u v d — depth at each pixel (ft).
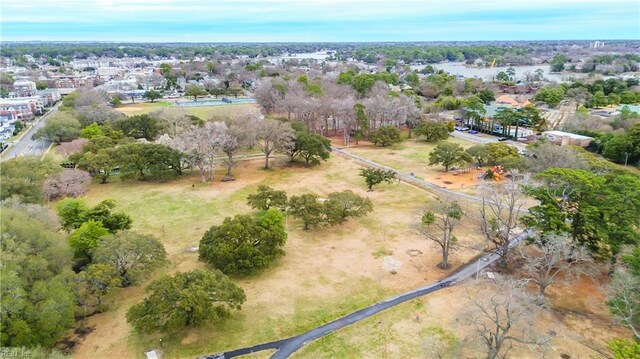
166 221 198.18
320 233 185.47
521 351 110.93
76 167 254.47
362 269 155.53
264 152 296.71
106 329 122.31
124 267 141.69
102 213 173.06
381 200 224.53
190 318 116.98
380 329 122.21
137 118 338.34
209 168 277.64
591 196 146.41
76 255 150.92
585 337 117.50
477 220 195.00
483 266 156.97
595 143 310.45
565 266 134.82
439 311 130.00
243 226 154.20
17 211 144.66
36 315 106.73
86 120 370.12
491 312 121.80
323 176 267.59
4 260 114.73
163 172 258.37
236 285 137.90
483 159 271.28
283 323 125.29
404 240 178.09
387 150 332.19
